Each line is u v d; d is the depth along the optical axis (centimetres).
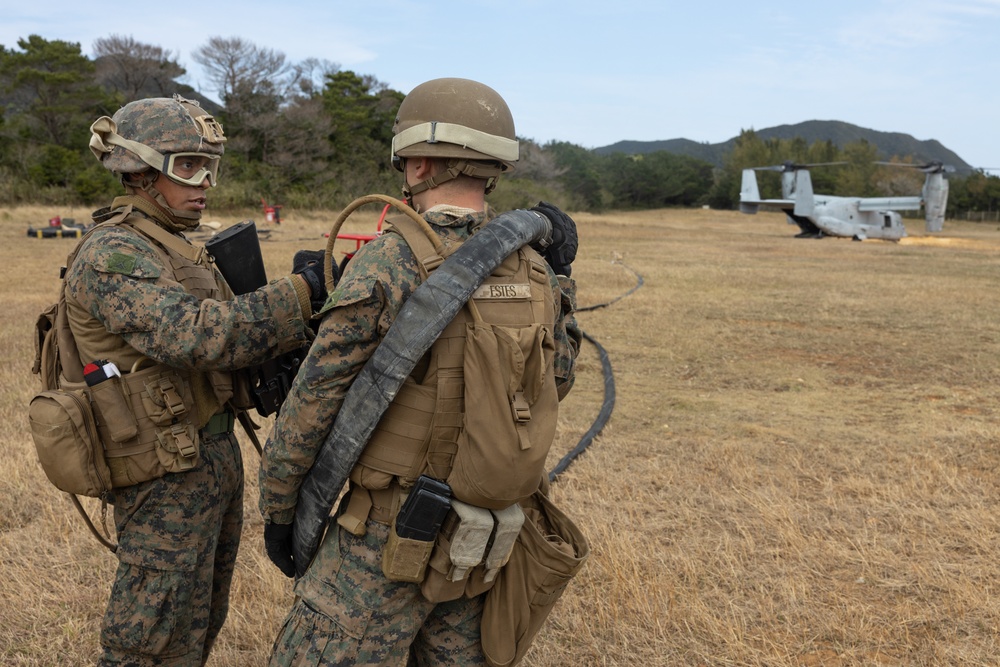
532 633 185
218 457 213
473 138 168
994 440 527
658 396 652
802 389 691
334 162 5697
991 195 7994
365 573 167
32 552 334
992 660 274
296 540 175
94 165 4475
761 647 283
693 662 274
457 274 157
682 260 2119
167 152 201
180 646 208
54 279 1309
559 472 453
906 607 307
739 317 1068
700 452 498
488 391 156
